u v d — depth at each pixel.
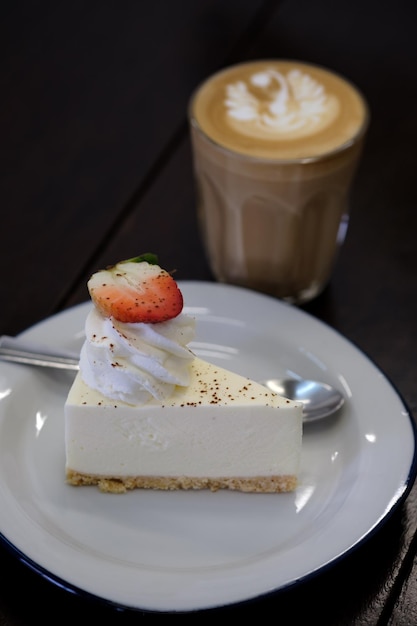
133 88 0.71
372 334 0.55
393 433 0.47
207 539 0.43
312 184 0.52
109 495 0.46
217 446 0.46
